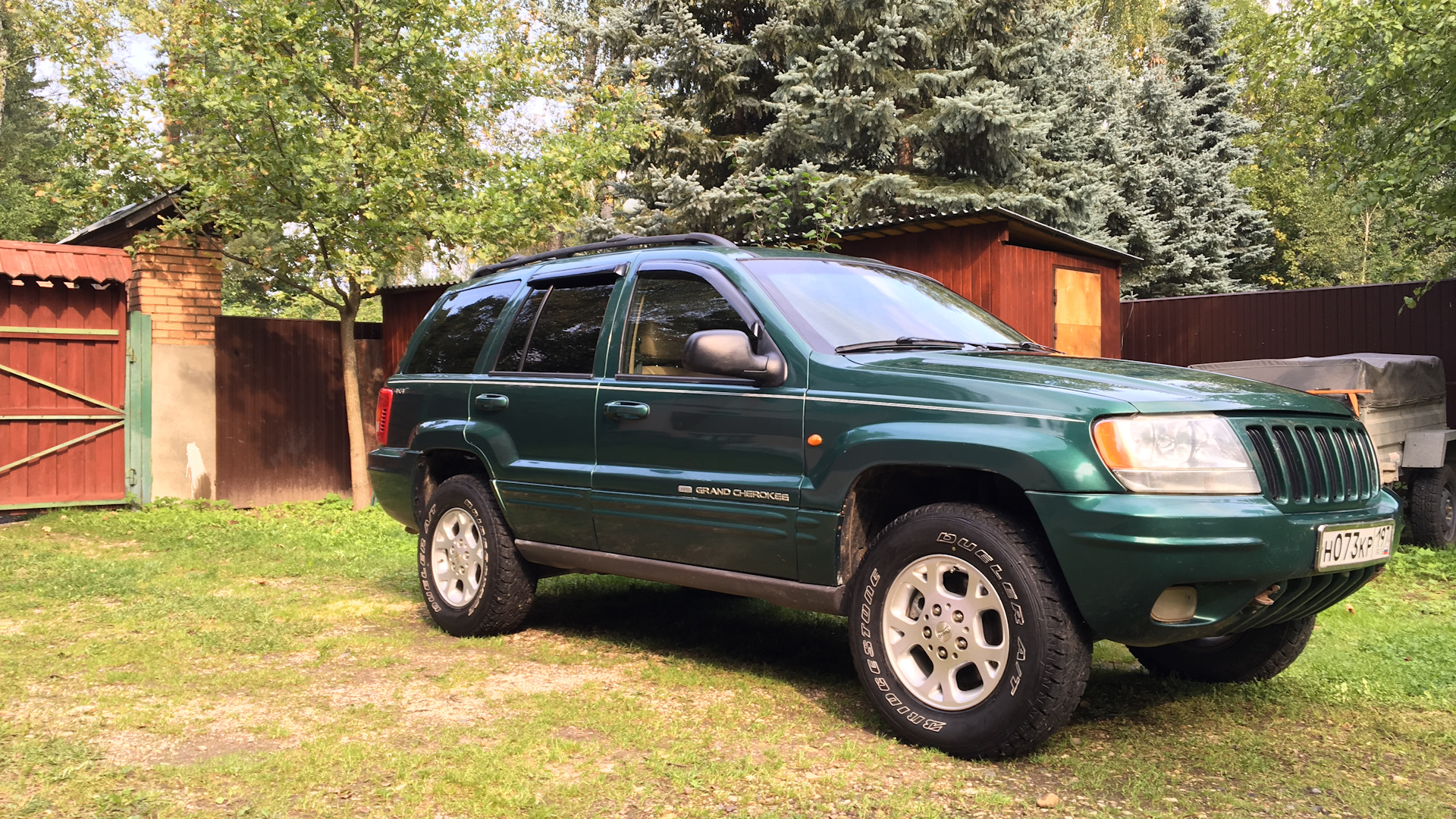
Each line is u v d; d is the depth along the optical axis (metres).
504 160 11.15
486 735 3.65
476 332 5.67
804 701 4.13
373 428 12.71
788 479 3.97
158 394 10.95
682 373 4.44
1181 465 3.22
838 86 18.66
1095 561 3.18
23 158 28.27
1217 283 24.61
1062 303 10.56
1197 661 4.47
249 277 12.47
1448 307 12.32
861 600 3.74
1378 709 4.09
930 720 3.51
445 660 4.82
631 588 6.57
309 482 12.13
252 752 3.44
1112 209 22.16
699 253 4.65
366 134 10.09
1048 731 3.32
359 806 3.00
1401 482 9.33
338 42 10.80
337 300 21.05
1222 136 26.27
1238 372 8.69
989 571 3.38
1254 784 3.28
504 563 5.18
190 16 10.31
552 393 4.94
